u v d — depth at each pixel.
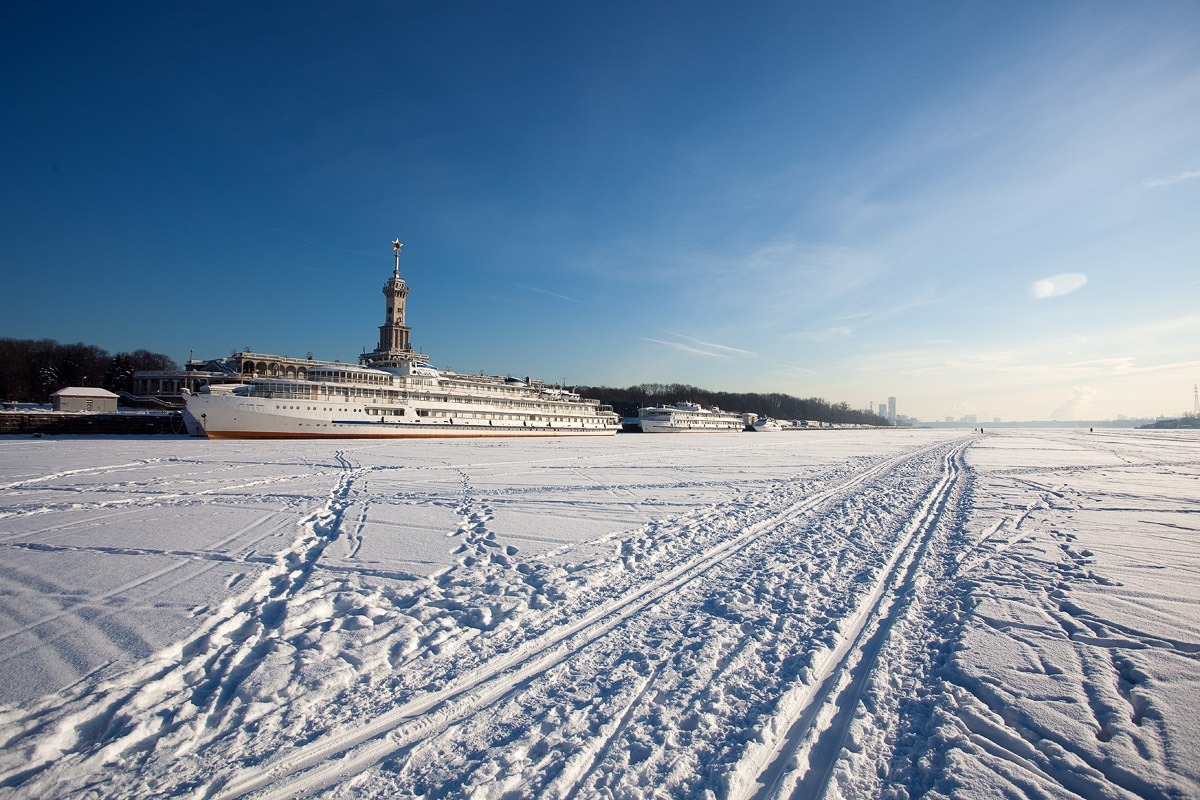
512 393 94.88
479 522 16.58
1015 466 36.03
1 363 105.44
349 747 5.38
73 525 15.66
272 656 7.20
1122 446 62.28
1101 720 5.66
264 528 15.33
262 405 65.88
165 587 9.98
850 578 10.73
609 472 31.58
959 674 6.75
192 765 5.10
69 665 6.89
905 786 4.81
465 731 5.62
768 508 19.17
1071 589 9.85
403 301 122.12
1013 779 4.79
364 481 26.59
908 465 37.06
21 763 5.05
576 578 10.75
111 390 109.69
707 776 4.95
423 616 8.77
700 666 7.00
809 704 6.20
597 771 4.98
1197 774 4.68
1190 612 8.67
